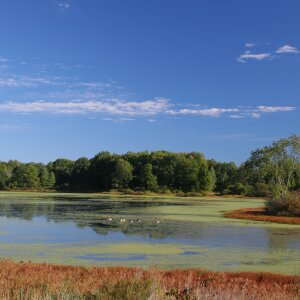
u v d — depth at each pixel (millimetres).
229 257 23719
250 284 15281
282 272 19875
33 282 12758
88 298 10125
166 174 143500
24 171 150125
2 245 27031
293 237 32875
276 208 54344
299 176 74500
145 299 9438
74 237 31062
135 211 57031
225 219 47375
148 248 26344
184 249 26188
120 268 18000
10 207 62062
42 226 38094
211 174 143375
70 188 154000
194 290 10820
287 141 68812
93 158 161125
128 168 142500
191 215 51812
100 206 66688
